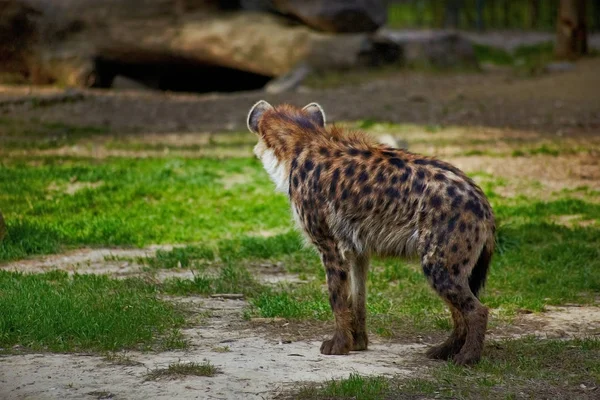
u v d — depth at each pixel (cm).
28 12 3175
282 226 1698
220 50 3161
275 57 3136
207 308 1149
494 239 900
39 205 1759
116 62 3253
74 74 3152
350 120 2552
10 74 3241
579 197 1875
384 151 934
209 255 1457
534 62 3694
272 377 858
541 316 1138
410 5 6128
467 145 2288
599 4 4975
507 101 2830
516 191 1925
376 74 3147
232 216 1750
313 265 1398
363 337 973
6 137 2380
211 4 3212
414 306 1161
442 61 3362
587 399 816
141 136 2448
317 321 1093
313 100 2809
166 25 3181
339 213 928
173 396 794
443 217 869
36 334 967
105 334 977
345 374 875
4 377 843
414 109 2695
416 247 890
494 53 4134
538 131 2453
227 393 805
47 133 2455
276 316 1105
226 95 3017
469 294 879
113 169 2031
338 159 943
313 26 3203
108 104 2856
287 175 979
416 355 958
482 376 867
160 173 1998
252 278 1309
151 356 925
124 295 1156
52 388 813
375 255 929
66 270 1362
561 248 1463
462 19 5688
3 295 1112
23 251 1460
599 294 1262
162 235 1617
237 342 994
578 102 2803
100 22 3183
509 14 5662
